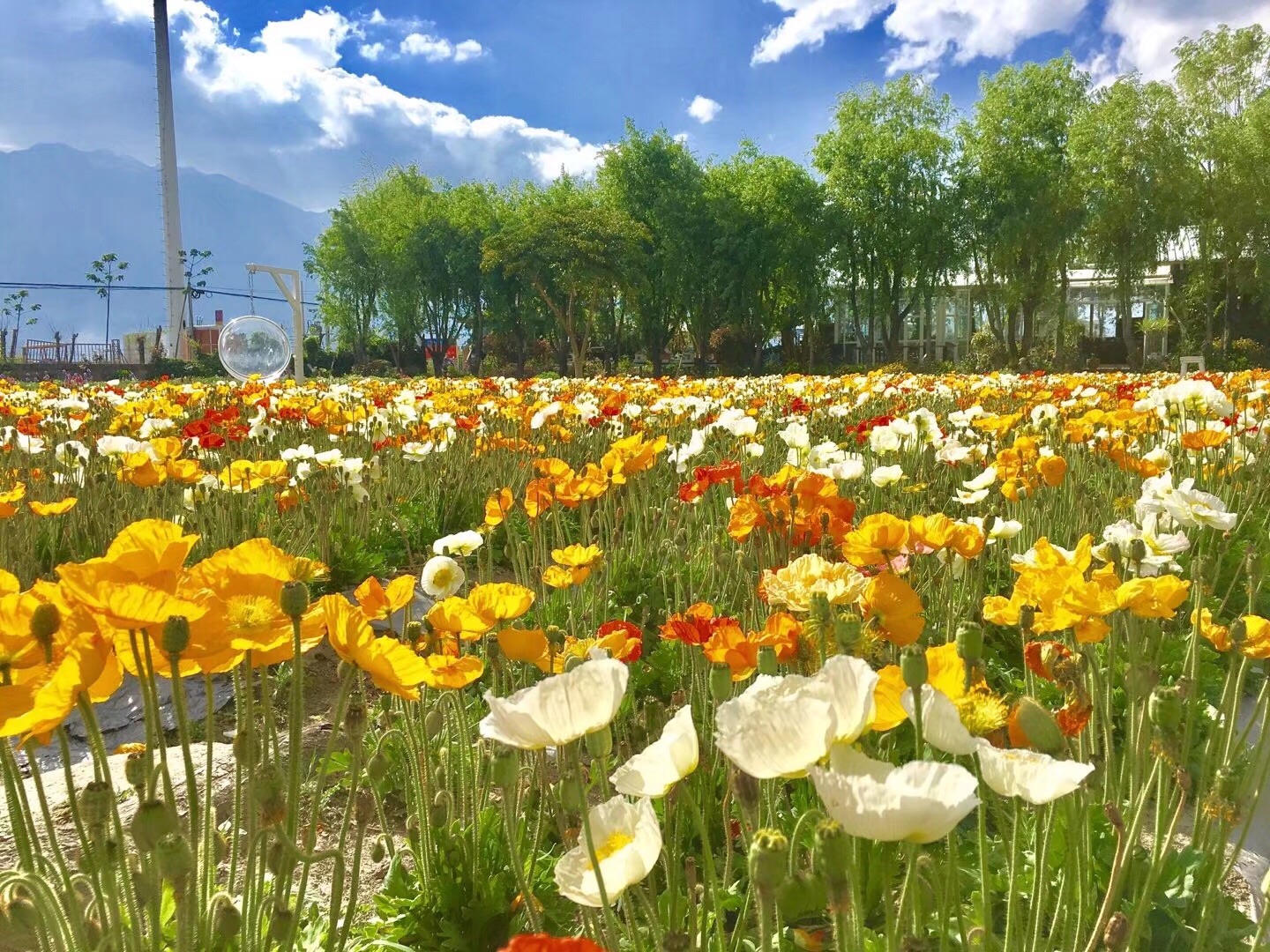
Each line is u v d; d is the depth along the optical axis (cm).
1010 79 4484
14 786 151
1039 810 161
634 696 328
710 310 5372
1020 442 459
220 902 142
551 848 249
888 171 4669
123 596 129
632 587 454
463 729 240
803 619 208
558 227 5047
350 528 564
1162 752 173
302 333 2083
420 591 493
